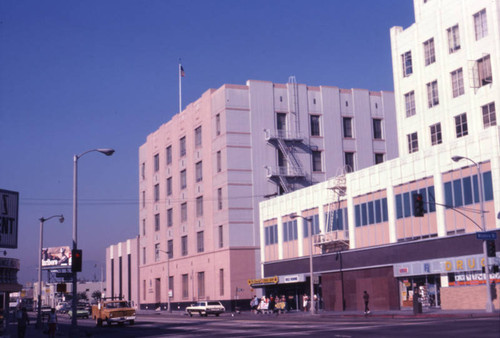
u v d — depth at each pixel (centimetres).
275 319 4712
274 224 7056
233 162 7712
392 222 5172
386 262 5203
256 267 7669
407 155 5041
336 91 8262
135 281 11238
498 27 4472
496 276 4141
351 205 5719
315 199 6309
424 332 2469
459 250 4450
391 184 5203
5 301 3553
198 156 8581
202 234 8481
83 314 8081
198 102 8600
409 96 5362
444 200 4647
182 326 4262
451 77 4897
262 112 7888
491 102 4494
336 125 8169
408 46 5388
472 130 4641
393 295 5131
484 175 4294
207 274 8194
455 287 4450
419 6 5328
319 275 6162
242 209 7700
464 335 2222
